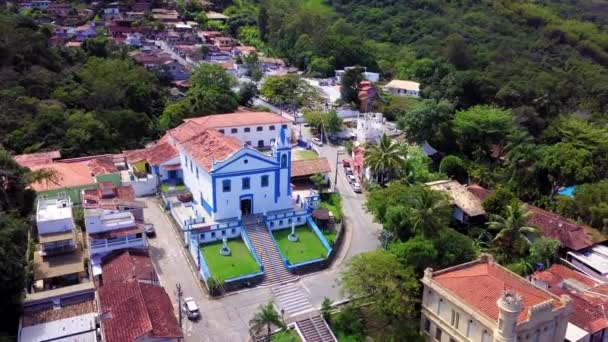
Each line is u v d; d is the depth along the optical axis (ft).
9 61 358.23
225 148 240.53
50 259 192.03
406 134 346.74
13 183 216.33
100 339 151.53
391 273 175.22
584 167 290.35
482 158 334.65
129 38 551.59
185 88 440.86
